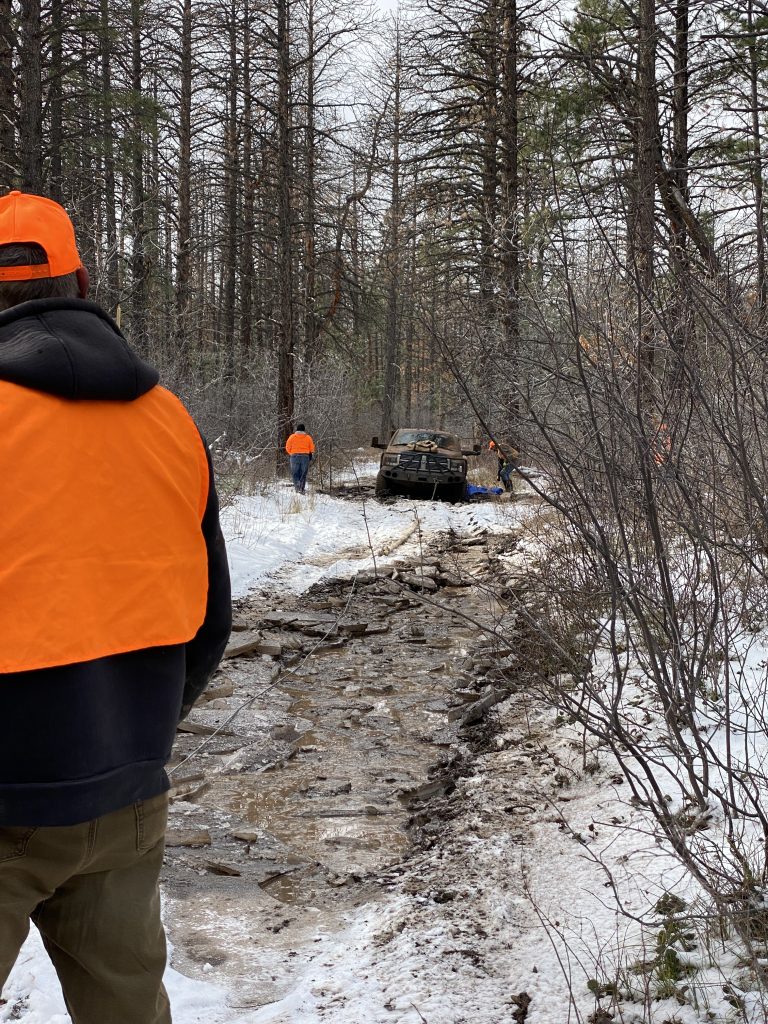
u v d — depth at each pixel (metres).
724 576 4.58
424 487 20.38
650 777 3.57
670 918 3.43
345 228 27.17
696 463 4.12
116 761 1.63
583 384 3.49
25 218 1.76
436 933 3.67
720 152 15.23
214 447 18.27
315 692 7.63
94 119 18.64
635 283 3.64
